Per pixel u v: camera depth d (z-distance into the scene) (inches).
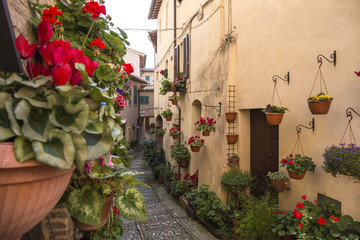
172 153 343.3
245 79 202.5
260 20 181.5
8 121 29.9
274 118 145.3
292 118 150.3
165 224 235.0
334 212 117.2
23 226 31.8
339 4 117.3
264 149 196.2
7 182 27.6
